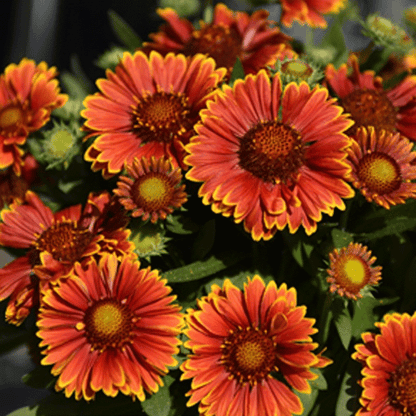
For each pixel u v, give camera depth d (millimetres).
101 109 974
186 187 967
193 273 956
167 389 944
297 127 954
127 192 940
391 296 994
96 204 963
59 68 2232
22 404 1287
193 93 971
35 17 1591
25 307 942
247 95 956
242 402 925
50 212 978
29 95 1020
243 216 932
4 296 952
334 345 979
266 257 990
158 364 918
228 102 952
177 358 947
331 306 950
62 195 1026
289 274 987
